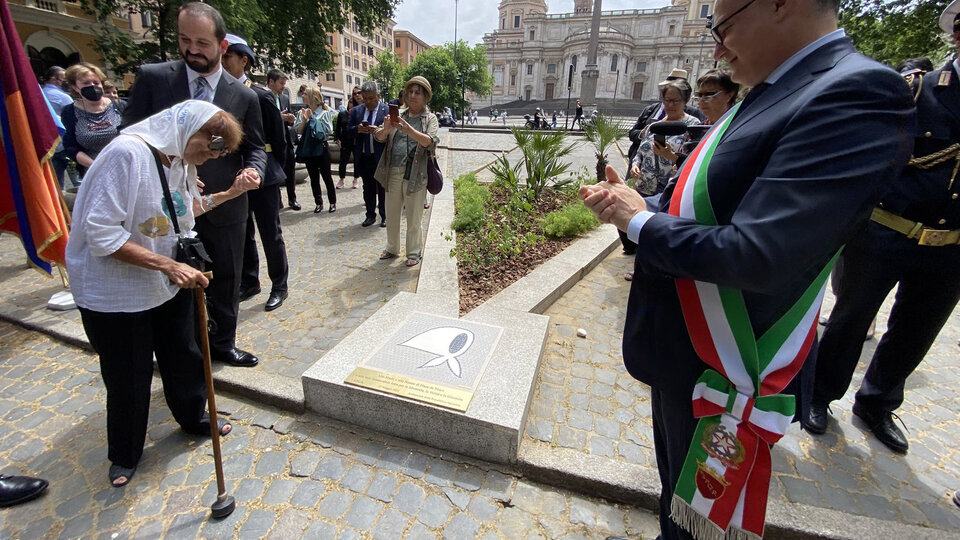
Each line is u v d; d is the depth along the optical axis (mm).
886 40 11922
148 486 2137
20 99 3113
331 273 4602
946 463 2355
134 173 1772
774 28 1101
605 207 1256
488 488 2156
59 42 16297
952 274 2135
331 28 18750
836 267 2697
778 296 1139
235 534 1911
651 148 4273
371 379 2502
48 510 2012
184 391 2305
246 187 2363
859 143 926
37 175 3254
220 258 2734
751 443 1151
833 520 1956
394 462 2287
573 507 2092
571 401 2740
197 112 1870
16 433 2449
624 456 2318
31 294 4012
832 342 2445
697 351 1229
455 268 4312
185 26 2420
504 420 2221
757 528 1153
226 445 2383
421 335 2980
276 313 3756
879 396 2465
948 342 3580
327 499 2078
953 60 2113
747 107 1207
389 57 54750
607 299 4098
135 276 1914
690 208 1203
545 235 5402
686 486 1283
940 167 2080
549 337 3451
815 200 927
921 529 1932
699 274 1058
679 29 65625
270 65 17734
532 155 6832
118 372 2020
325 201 7648
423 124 4527
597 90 66125
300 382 2775
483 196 6762
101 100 4621
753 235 959
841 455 2379
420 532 1940
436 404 2312
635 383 2938
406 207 4695
